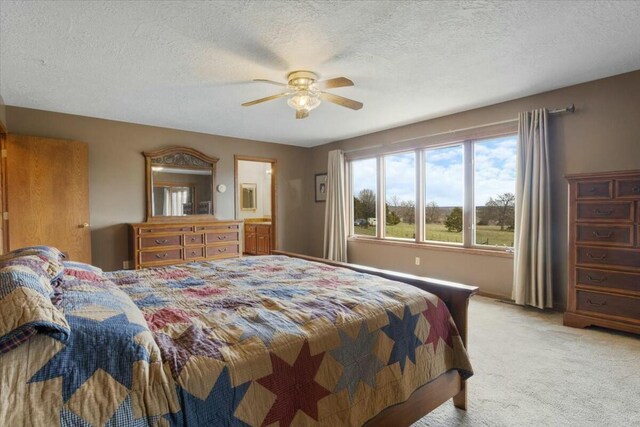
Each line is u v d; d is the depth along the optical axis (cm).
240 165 848
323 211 633
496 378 215
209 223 486
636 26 224
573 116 335
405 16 211
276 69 288
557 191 349
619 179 275
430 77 310
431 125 456
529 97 364
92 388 86
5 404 77
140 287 191
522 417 176
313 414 118
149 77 302
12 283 99
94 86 322
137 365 93
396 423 146
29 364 83
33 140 372
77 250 396
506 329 299
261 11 204
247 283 203
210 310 149
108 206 441
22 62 268
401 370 148
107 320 106
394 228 525
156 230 442
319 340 127
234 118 442
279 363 114
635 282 270
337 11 205
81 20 210
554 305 352
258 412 105
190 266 257
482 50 257
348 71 294
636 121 300
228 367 104
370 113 427
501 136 392
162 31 225
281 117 439
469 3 198
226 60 270
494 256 398
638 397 193
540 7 203
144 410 88
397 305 161
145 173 469
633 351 252
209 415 96
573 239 301
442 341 171
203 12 204
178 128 495
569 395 196
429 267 467
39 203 374
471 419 175
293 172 635
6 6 193
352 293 176
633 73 301
